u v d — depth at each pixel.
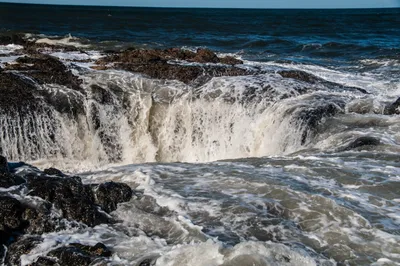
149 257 5.45
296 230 6.09
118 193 6.81
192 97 12.16
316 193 7.07
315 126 10.73
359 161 8.54
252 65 15.78
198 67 14.16
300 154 9.53
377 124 10.54
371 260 5.49
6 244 5.75
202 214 6.48
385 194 7.17
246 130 11.63
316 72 17.08
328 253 5.62
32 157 11.15
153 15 74.94
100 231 6.11
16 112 10.97
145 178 7.71
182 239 5.90
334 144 9.90
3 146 10.84
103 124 11.77
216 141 11.91
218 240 5.77
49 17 53.78
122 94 12.19
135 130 12.05
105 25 42.62
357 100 11.84
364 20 66.19
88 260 5.40
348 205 6.73
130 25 44.06
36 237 5.86
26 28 35.34
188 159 12.04
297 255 5.29
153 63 14.64
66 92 11.78
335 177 7.76
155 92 12.45
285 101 11.69
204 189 7.28
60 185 6.49
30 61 13.67
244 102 11.87
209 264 5.13
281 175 7.82
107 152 11.82
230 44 28.36
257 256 5.18
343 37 35.00
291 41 29.47
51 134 11.29
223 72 13.98
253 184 7.35
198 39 29.95
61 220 6.12
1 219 5.85
